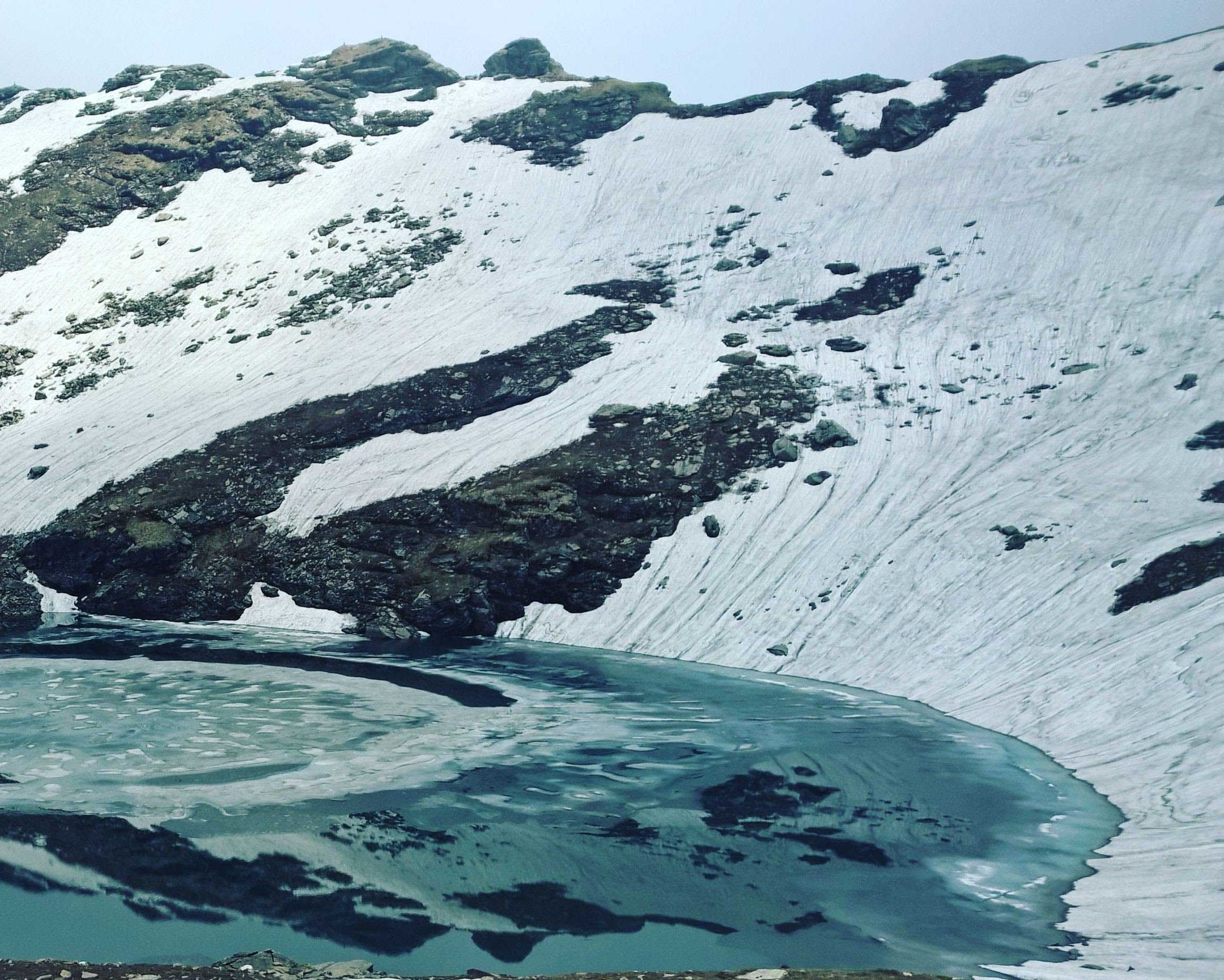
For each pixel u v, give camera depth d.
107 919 16.00
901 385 45.06
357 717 28.45
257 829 20.23
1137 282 46.69
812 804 21.78
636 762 24.56
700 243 61.00
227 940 15.34
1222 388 38.19
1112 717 25.00
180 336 60.09
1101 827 20.09
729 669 33.44
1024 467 37.88
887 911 16.62
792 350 49.06
